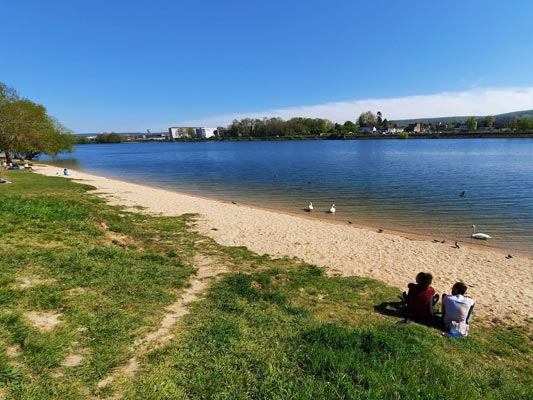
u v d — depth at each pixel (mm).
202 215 17766
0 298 5234
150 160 76688
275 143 170125
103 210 16812
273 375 4117
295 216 19391
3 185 23125
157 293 6777
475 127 167625
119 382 3816
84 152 125688
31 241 8391
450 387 4172
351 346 4980
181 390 3744
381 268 10820
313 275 9727
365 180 34281
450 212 20203
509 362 5516
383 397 3785
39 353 4078
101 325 5059
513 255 12820
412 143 125438
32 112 43219
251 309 6496
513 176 34438
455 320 6500
